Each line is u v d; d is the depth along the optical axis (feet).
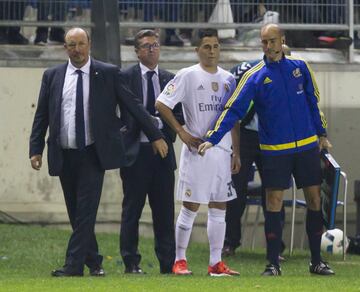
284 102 98.63
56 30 151.84
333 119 153.38
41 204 145.48
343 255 130.72
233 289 83.87
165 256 105.09
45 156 145.07
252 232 146.82
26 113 146.51
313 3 155.12
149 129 99.30
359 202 144.56
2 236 133.69
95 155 98.32
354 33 157.99
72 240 98.22
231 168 104.01
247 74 98.94
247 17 153.79
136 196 104.42
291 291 82.99
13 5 149.38
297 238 147.74
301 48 157.17
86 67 98.32
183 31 154.30
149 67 105.91
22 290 82.43
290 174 100.17
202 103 101.50
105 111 98.27
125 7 151.94
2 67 147.13
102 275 100.94
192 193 101.81
